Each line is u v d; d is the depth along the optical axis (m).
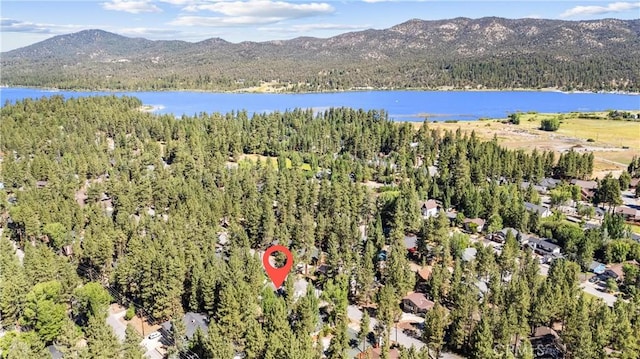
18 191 181.88
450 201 184.88
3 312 104.75
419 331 107.38
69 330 89.12
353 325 109.38
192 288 109.62
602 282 129.12
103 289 113.56
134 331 88.12
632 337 89.88
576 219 175.88
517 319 97.06
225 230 163.62
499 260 128.12
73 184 192.25
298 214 167.12
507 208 164.75
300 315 98.75
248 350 88.19
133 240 126.75
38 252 121.62
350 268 124.50
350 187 185.00
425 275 128.38
